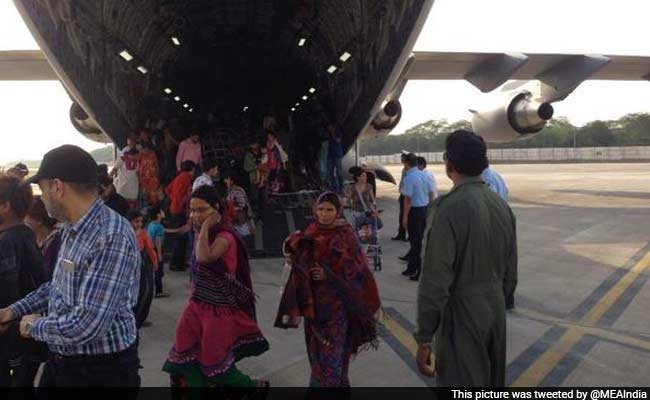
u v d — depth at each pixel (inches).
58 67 363.3
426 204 293.6
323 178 542.3
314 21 611.8
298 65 794.2
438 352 105.6
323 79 714.2
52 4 340.8
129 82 579.8
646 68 654.5
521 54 555.5
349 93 572.7
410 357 179.0
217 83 820.0
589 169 1632.6
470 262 101.3
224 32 698.2
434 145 4192.9
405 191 293.9
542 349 184.4
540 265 323.6
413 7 365.1
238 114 841.5
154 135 561.0
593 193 766.5
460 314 102.3
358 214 307.1
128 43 545.3
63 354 87.6
